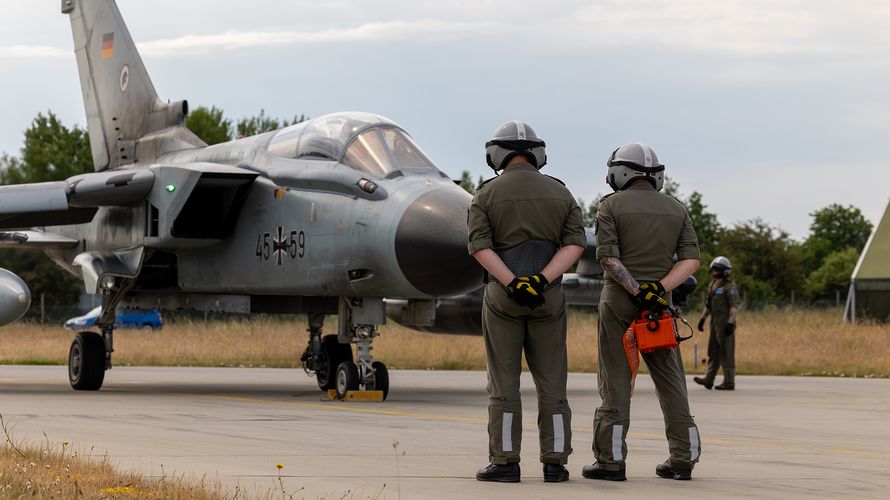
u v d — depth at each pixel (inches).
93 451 976.9
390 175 1697.8
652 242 890.1
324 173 1754.4
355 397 1718.8
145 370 2792.8
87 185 1921.8
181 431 1178.0
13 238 2277.3
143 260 1993.1
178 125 2303.2
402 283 1616.6
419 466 922.7
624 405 876.6
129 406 1535.4
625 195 900.0
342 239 1691.7
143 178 1927.9
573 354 3169.3
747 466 969.5
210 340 3681.1
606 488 822.5
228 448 1020.5
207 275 1975.9
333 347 2049.7
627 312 882.1
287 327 4084.6
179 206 1866.4
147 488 746.8
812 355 3115.2
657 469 900.6
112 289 2005.4
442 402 1705.2
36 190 1927.9
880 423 1427.2
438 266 1579.7
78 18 2576.3
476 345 3262.8
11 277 1833.2
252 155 1940.2
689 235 904.9
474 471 896.9
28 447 942.4
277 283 1829.5
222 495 734.5
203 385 2169.0
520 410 852.6
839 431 1323.8
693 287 1939.0
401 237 1594.5
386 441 1114.1
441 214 1595.7
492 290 853.8
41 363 3159.5
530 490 804.0
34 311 6136.8
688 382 2434.8
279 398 1775.3
